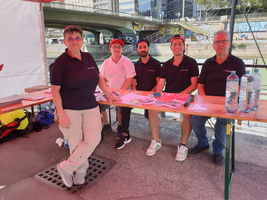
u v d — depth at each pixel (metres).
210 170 2.10
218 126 2.11
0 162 2.35
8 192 1.83
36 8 4.15
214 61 2.29
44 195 1.79
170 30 46.69
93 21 36.25
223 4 41.06
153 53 39.47
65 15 31.52
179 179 1.97
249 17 32.06
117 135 2.84
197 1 44.59
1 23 3.71
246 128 3.88
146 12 64.38
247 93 1.58
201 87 2.45
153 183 1.92
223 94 2.29
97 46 53.47
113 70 2.84
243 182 1.90
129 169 2.16
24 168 2.23
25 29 4.05
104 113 2.99
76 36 1.63
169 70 2.60
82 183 1.92
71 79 1.66
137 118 3.72
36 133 3.12
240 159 2.29
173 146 2.63
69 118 1.72
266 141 2.69
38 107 4.07
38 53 4.32
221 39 2.12
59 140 2.80
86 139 1.79
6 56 3.86
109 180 1.99
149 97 2.25
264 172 2.05
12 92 4.03
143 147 2.62
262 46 28.75
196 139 2.82
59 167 1.83
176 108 1.80
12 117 2.88
